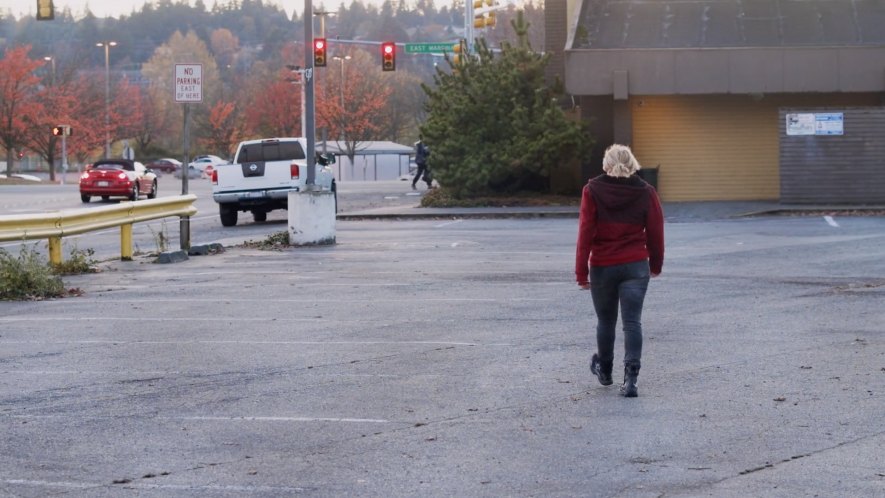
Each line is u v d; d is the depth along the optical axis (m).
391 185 63.75
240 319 15.54
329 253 25.09
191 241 29.55
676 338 13.50
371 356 12.70
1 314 16.41
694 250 24.08
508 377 11.45
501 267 21.56
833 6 41.22
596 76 38.69
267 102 114.31
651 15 41.66
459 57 42.84
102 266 23.17
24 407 10.43
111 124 103.69
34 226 21.03
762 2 41.78
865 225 30.00
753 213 34.75
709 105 40.59
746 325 14.39
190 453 8.77
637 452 8.57
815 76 37.97
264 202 34.19
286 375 11.72
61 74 106.06
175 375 11.80
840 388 10.69
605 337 10.75
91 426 9.67
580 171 41.53
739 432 9.12
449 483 7.86
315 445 8.96
